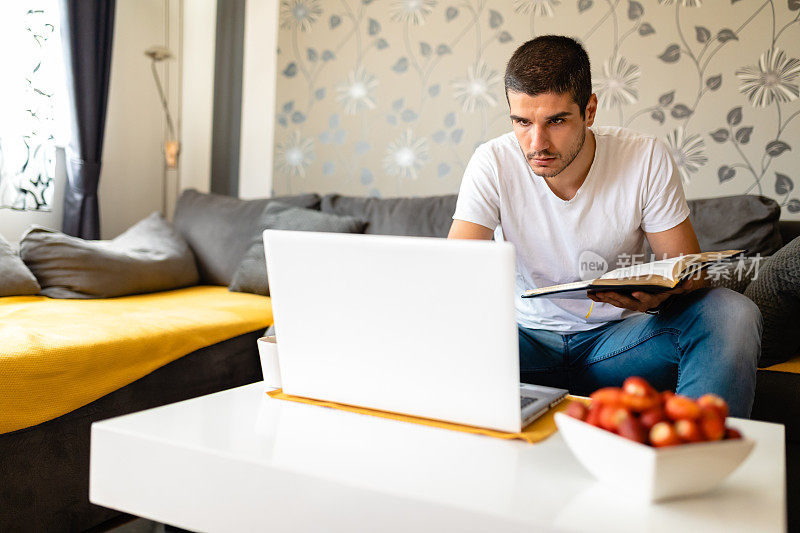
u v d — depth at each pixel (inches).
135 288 101.7
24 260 95.0
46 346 62.1
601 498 28.3
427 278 35.1
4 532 57.6
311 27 133.4
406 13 125.6
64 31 118.9
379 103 128.3
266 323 93.7
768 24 102.1
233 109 142.6
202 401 41.9
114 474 34.7
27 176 114.2
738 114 104.3
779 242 86.3
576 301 65.7
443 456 32.9
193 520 32.4
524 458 33.1
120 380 68.7
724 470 27.4
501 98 119.0
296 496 30.0
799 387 66.9
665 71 108.2
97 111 125.7
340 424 37.7
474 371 35.7
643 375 59.7
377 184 129.2
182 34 148.2
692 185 107.4
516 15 117.4
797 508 65.6
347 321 38.5
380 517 28.4
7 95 111.3
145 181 146.6
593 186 62.7
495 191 64.7
